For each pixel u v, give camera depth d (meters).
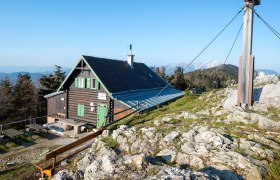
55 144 22.06
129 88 29.17
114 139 12.52
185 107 18.34
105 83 25.94
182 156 9.36
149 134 11.80
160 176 6.91
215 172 7.95
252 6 12.10
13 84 45.12
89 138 14.75
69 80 28.61
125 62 35.41
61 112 29.50
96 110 26.88
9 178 14.44
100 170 8.20
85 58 26.91
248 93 12.44
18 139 22.67
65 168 12.99
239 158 8.40
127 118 20.17
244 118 11.53
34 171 14.09
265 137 9.79
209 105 15.62
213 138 9.95
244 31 12.33
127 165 8.18
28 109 44.06
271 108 11.91
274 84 13.95
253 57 12.24
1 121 40.44
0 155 19.28
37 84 51.97
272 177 7.59
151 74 39.72
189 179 6.61
